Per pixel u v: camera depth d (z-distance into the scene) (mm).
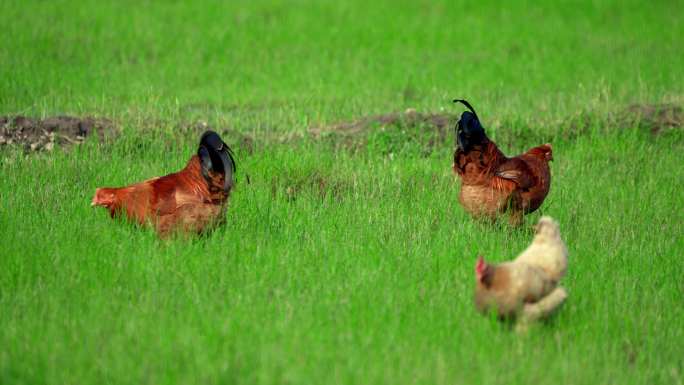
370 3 37031
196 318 10281
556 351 9945
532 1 37500
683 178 17031
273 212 14109
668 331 10570
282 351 9516
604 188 16344
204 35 30250
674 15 35312
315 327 10133
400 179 16375
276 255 12266
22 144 17109
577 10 36219
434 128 19531
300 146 18344
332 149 18469
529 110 21609
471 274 11961
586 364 9672
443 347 9852
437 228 13953
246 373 9164
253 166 16625
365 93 24031
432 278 11797
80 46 27469
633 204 15328
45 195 14453
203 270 11617
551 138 19672
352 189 16016
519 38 31531
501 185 13391
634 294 11578
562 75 26172
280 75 26000
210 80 25312
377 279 11531
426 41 31016
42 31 28578
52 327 9930
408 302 10984
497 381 9188
